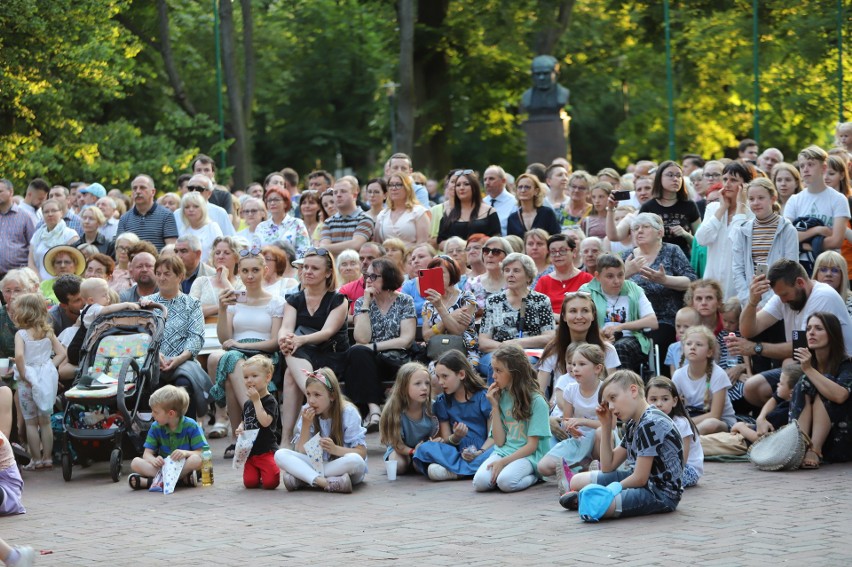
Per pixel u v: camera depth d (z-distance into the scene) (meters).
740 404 11.66
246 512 9.50
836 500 8.98
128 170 31.08
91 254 14.70
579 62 46.56
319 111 56.38
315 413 10.38
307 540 8.38
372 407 12.51
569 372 10.77
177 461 10.58
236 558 7.91
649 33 42.25
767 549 7.57
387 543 8.18
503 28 41.00
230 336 12.67
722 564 7.25
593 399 10.47
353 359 12.39
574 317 10.97
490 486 10.02
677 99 44.16
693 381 11.34
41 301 12.07
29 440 11.99
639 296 12.29
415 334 12.77
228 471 11.46
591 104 51.47
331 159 57.22
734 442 10.83
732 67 40.38
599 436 10.16
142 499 10.23
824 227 13.13
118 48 31.06
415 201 15.70
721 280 13.16
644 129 46.72
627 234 14.36
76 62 28.17
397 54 43.06
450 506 9.45
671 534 8.09
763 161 17.70
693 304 12.13
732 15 39.19
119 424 11.32
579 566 7.35
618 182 16.95
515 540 8.14
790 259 12.02
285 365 12.33
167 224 16.17
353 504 9.67
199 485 10.80
